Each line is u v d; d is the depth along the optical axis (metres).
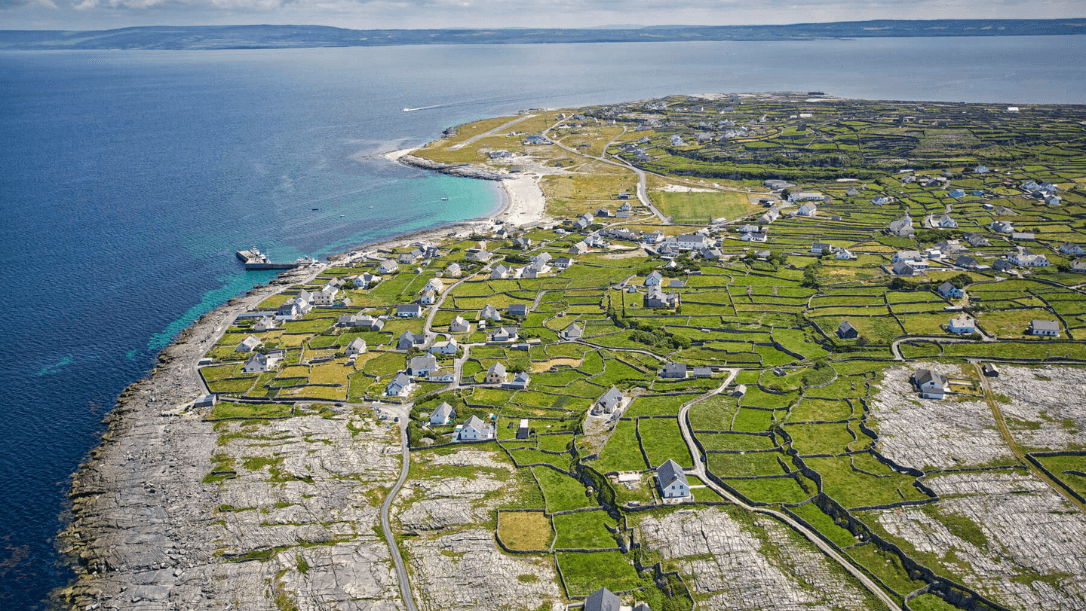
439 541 128.50
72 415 177.12
